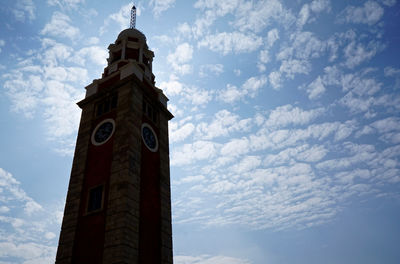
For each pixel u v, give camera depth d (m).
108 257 23.58
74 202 28.62
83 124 34.53
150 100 36.34
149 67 42.53
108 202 26.42
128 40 43.12
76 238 26.44
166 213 30.81
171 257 28.86
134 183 27.47
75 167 31.23
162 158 34.19
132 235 24.81
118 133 30.45
